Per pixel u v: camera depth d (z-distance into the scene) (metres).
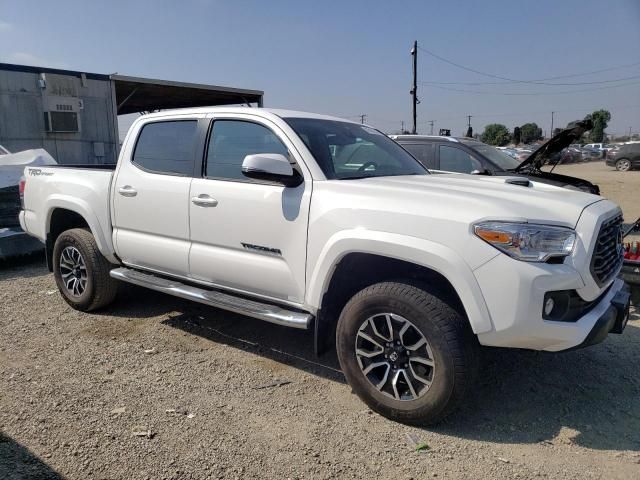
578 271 2.94
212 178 4.13
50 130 14.68
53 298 5.83
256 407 3.52
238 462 2.92
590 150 53.34
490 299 2.94
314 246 3.50
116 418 3.33
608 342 4.65
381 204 3.29
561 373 4.06
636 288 5.32
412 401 3.23
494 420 3.39
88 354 4.31
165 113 4.61
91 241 5.12
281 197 3.68
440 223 3.08
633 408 3.56
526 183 4.02
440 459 2.98
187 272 4.34
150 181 4.48
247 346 4.53
